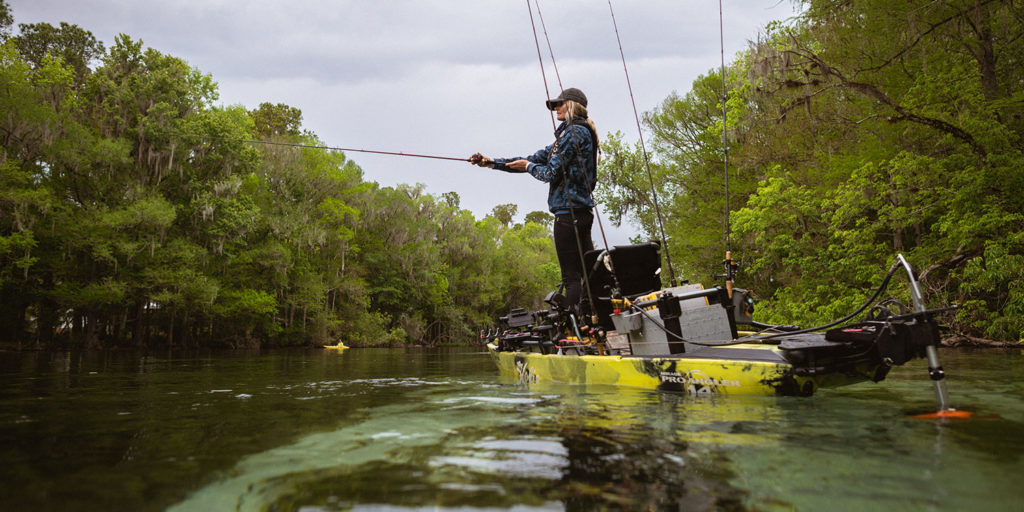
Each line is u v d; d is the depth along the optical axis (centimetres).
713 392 352
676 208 2539
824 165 1552
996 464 173
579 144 497
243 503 147
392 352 2219
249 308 2992
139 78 2564
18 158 2244
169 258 2577
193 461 196
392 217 4544
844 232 1323
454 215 5381
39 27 3130
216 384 559
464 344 5150
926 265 1236
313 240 3362
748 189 2006
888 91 1351
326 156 3894
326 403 373
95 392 476
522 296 6247
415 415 302
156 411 338
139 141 2539
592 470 175
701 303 405
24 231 2095
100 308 2578
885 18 1230
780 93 1384
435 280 4744
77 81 2909
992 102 1131
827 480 159
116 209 2406
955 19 1160
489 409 320
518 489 156
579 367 460
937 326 277
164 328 3206
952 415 264
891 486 152
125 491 159
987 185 1119
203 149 2614
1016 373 510
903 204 1293
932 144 1362
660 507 139
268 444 225
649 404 319
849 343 303
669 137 2550
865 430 231
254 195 3253
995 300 1209
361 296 4012
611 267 465
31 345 2583
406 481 166
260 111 4781
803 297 1424
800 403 311
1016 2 1143
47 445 228
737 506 139
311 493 155
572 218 472
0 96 2122
